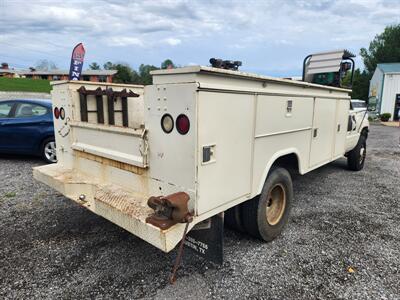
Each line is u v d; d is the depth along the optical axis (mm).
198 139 1996
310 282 2586
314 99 3643
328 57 5125
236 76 2242
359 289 2518
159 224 1969
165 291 2410
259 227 3012
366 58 54188
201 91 1963
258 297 2379
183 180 2104
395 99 28688
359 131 6066
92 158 2938
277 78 2758
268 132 2787
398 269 2820
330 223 3775
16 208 4035
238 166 2439
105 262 2801
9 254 2932
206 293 2402
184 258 2881
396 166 7133
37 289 2434
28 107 6535
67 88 3111
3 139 6496
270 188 3041
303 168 3654
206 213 2160
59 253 2951
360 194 4949
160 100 2137
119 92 3191
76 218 3738
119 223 2227
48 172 3152
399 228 3676
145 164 2316
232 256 2943
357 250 3133
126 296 2354
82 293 2387
